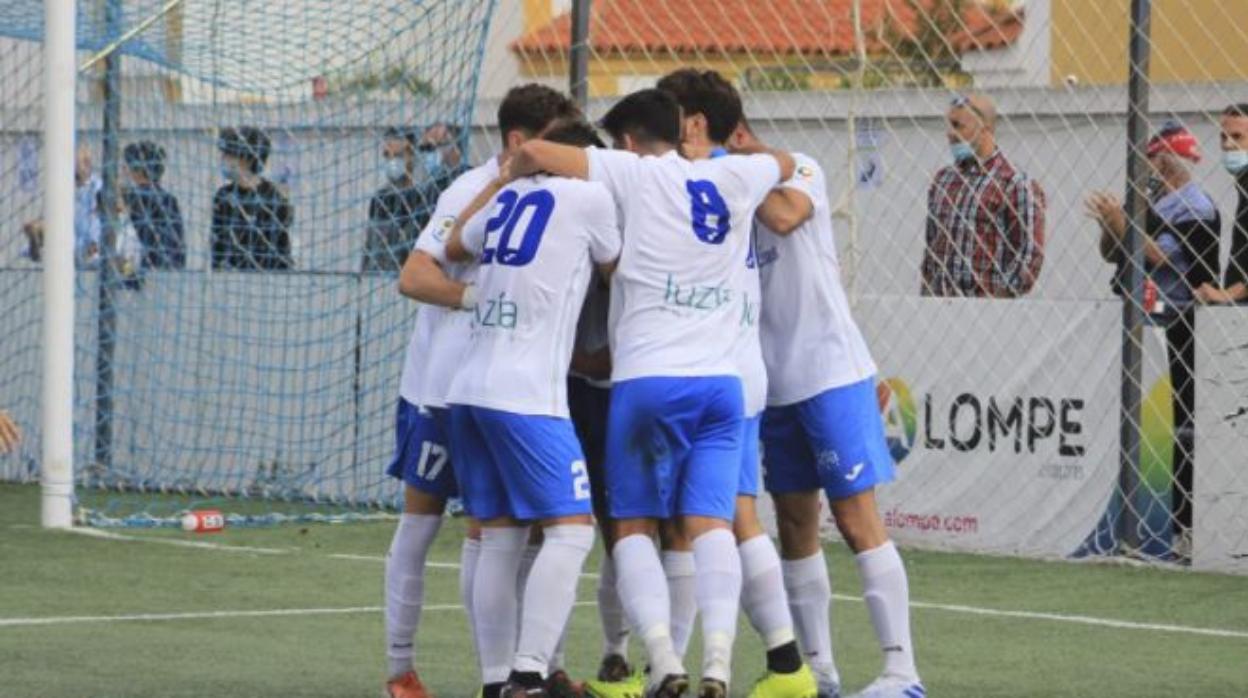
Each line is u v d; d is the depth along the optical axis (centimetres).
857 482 2392
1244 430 3572
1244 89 3862
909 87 4241
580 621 3136
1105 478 3728
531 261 2280
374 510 4491
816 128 4125
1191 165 3869
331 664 2712
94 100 4888
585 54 4156
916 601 3341
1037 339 3791
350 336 4572
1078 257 3928
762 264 2419
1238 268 3631
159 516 4309
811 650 2494
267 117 4700
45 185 4022
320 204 4641
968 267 3900
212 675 2609
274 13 4559
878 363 3991
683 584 2431
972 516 3881
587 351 2450
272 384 4678
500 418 2270
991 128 3888
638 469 2298
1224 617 3192
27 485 4984
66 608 3167
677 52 4884
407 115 4447
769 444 2464
